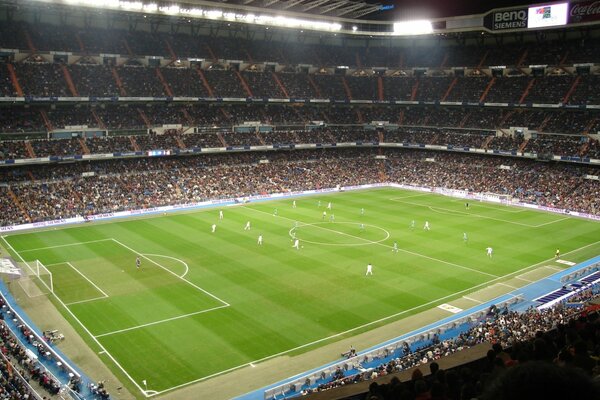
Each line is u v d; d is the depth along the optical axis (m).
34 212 73.94
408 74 122.56
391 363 34.34
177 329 41.44
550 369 4.04
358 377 32.69
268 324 42.72
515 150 99.81
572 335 11.52
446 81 116.69
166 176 91.94
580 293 47.53
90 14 93.88
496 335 36.91
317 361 37.06
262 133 107.69
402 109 122.00
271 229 72.75
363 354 37.00
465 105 109.75
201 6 85.94
